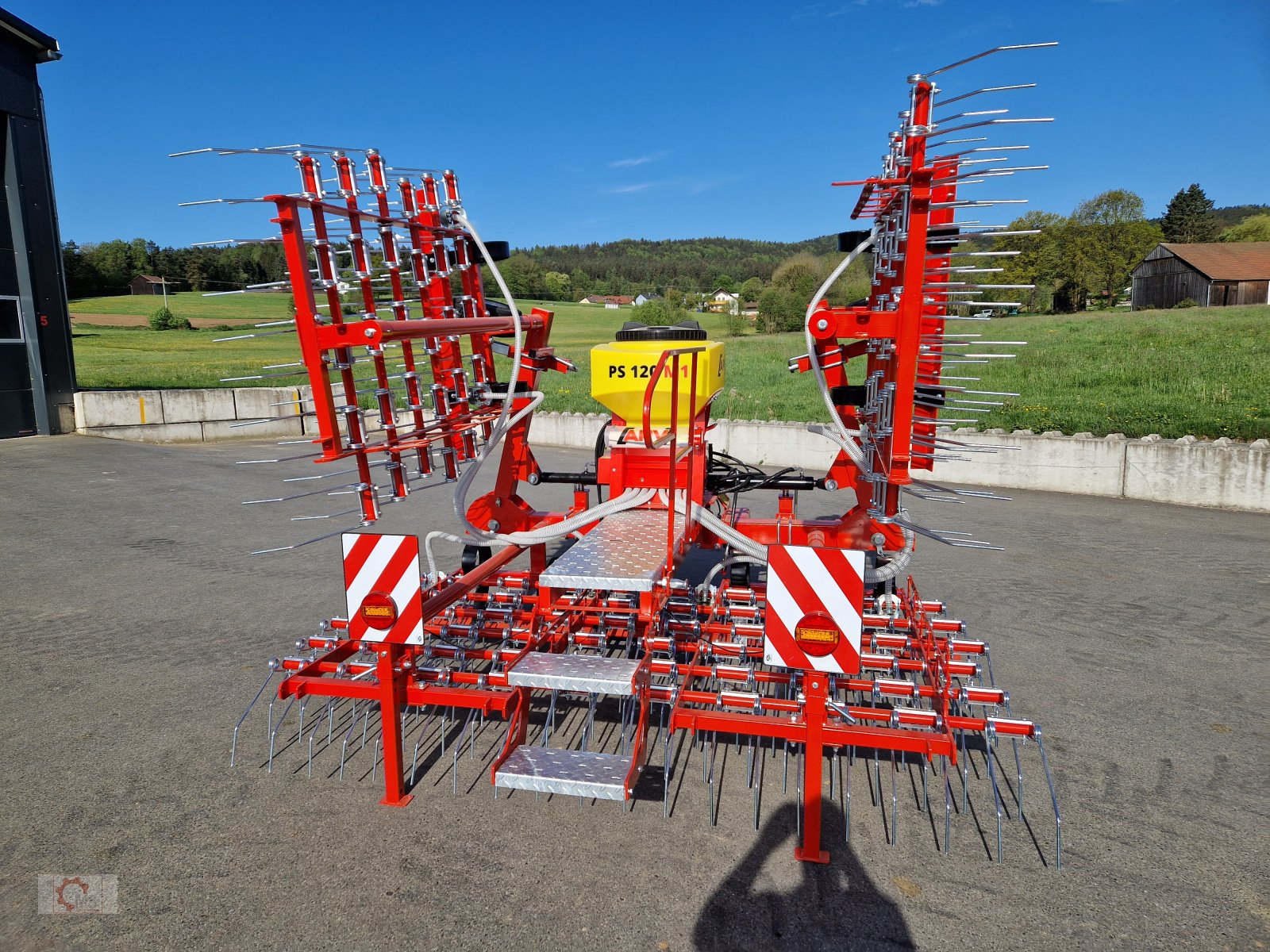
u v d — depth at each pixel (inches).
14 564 298.7
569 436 603.8
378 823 137.3
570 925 112.4
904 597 195.2
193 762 157.5
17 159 608.4
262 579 280.5
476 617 186.7
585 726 163.9
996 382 664.4
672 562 152.5
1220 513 384.8
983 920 114.0
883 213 174.1
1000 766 156.6
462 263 201.5
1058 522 366.6
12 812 140.3
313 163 141.2
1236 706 181.5
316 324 142.6
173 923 112.9
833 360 204.8
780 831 135.2
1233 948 108.7
